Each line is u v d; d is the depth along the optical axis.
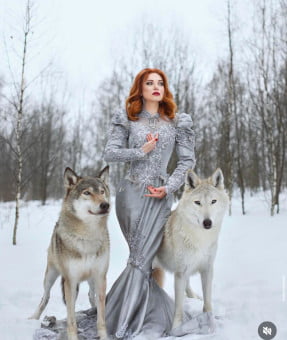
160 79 3.96
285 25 12.10
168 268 3.96
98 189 3.65
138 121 3.93
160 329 3.55
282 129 13.66
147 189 3.78
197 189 3.72
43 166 18.56
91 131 24.80
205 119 19.98
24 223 12.16
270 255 6.44
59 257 3.64
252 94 14.94
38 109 18.09
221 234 9.27
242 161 18.53
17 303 4.97
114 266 7.02
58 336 3.54
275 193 11.77
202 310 4.20
